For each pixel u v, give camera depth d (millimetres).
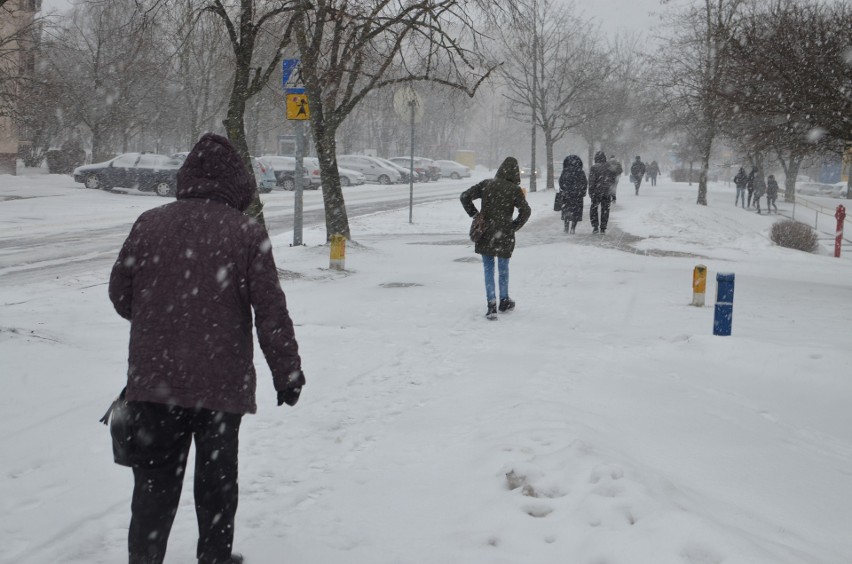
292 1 14758
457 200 37688
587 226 25859
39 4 34000
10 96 33375
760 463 5234
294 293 12500
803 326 10234
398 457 5141
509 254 10758
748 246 22125
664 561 3311
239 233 3504
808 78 14086
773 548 3594
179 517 4262
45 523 4145
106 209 27422
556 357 8297
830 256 24578
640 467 4688
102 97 39500
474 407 6352
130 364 3379
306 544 3873
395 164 53688
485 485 4434
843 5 15336
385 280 14070
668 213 28812
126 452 3340
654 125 39656
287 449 5359
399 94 22641
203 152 3646
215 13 15320
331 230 18266
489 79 18547
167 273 3426
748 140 16578
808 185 69625
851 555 3916
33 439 5422
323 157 18125
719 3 29625
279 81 21172
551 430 5277
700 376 7758
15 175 42125
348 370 7688
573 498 4043
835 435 6172
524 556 3572
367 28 16578
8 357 7242
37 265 15391
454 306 11555
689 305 11859
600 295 12719
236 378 3416
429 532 3957
